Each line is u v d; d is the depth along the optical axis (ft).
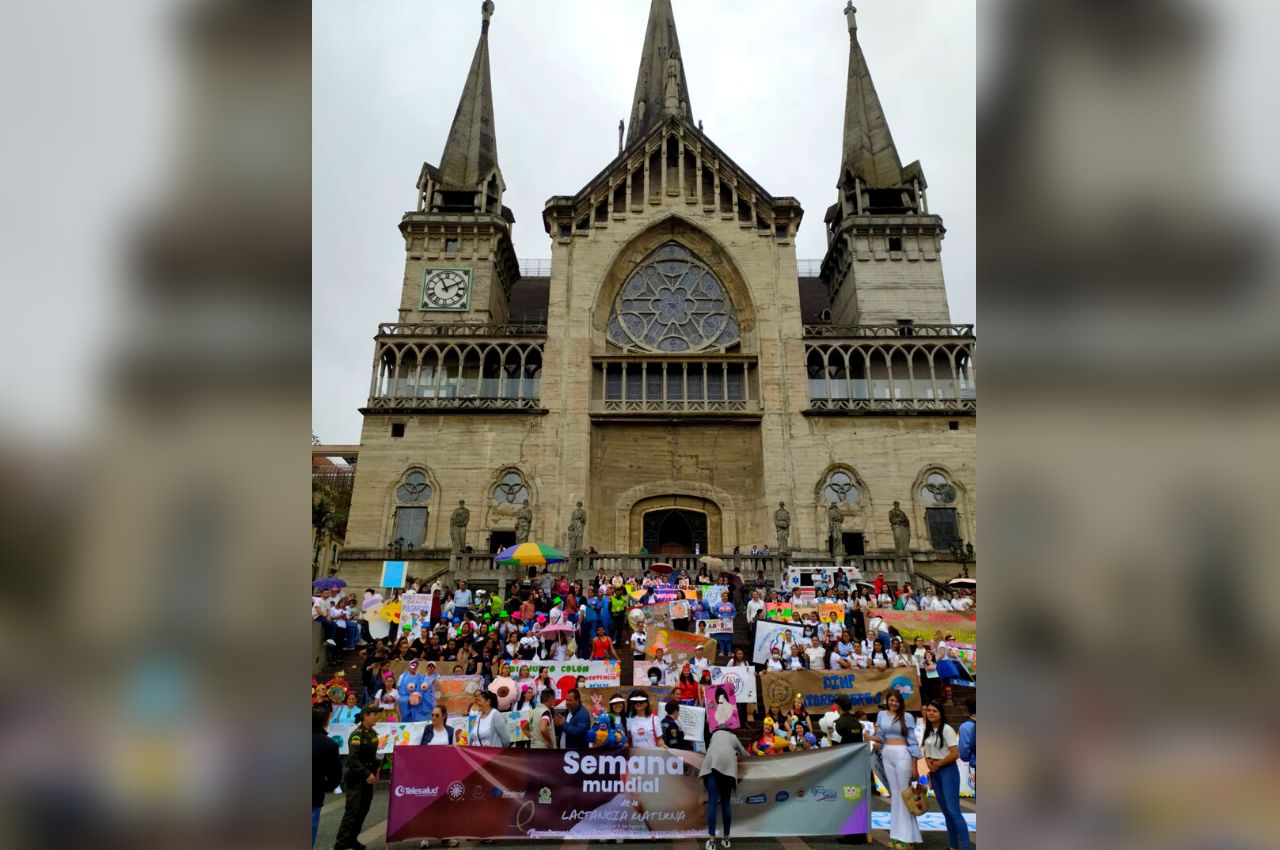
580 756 45.96
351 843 42.01
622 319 175.32
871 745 47.26
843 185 198.90
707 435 163.22
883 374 166.20
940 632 90.22
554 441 157.89
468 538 150.30
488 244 180.45
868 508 152.66
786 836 45.60
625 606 99.19
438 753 45.16
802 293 226.38
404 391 162.30
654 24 242.99
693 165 185.68
